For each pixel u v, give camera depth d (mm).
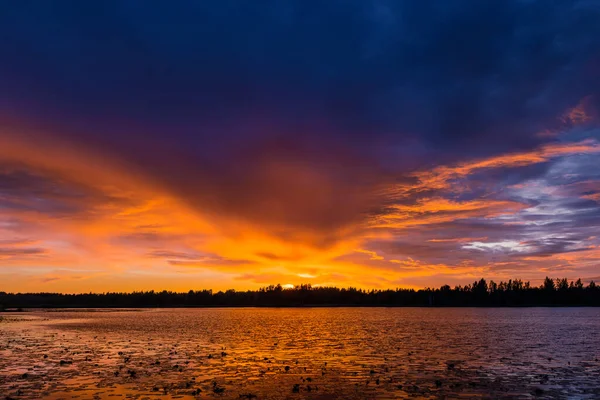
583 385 28688
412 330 81500
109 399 24266
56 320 115500
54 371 32562
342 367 35250
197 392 25984
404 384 28672
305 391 26500
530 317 154125
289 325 97875
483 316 165000
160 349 46875
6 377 30188
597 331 80188
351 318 145250
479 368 35156
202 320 123000
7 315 153625
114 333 69812
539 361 39344
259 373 32156
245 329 82000
